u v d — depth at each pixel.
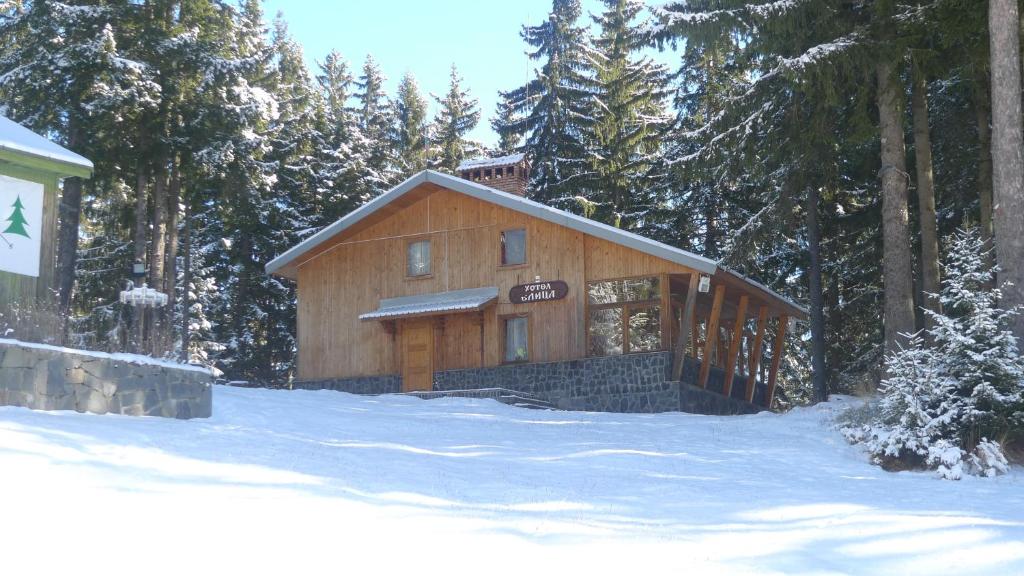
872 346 37.59
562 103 48.69
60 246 32.78
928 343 23.61
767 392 34.78
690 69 39.81
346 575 6.95
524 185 34.78
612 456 14.89
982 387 15.37
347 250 32.81
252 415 16.72
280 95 51.38
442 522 8.84
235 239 45.91
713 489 12.17
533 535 8.55
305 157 48.47
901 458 15.45
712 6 24.03
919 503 11.63
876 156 28.94
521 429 18.84
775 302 32.69
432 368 30.70
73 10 32.53
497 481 11.84
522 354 29.80
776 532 9.38
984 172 25.28
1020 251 17.91
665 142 43.41
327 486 10.31
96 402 14.05
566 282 29.33
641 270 28.36
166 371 15.16
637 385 27.78
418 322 31.19
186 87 35.09
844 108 25.91
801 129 24.28
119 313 40.88
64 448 10.53
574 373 28.59
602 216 43.75
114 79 32.16
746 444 17.20
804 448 16.83
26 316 14.52
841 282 37.34
